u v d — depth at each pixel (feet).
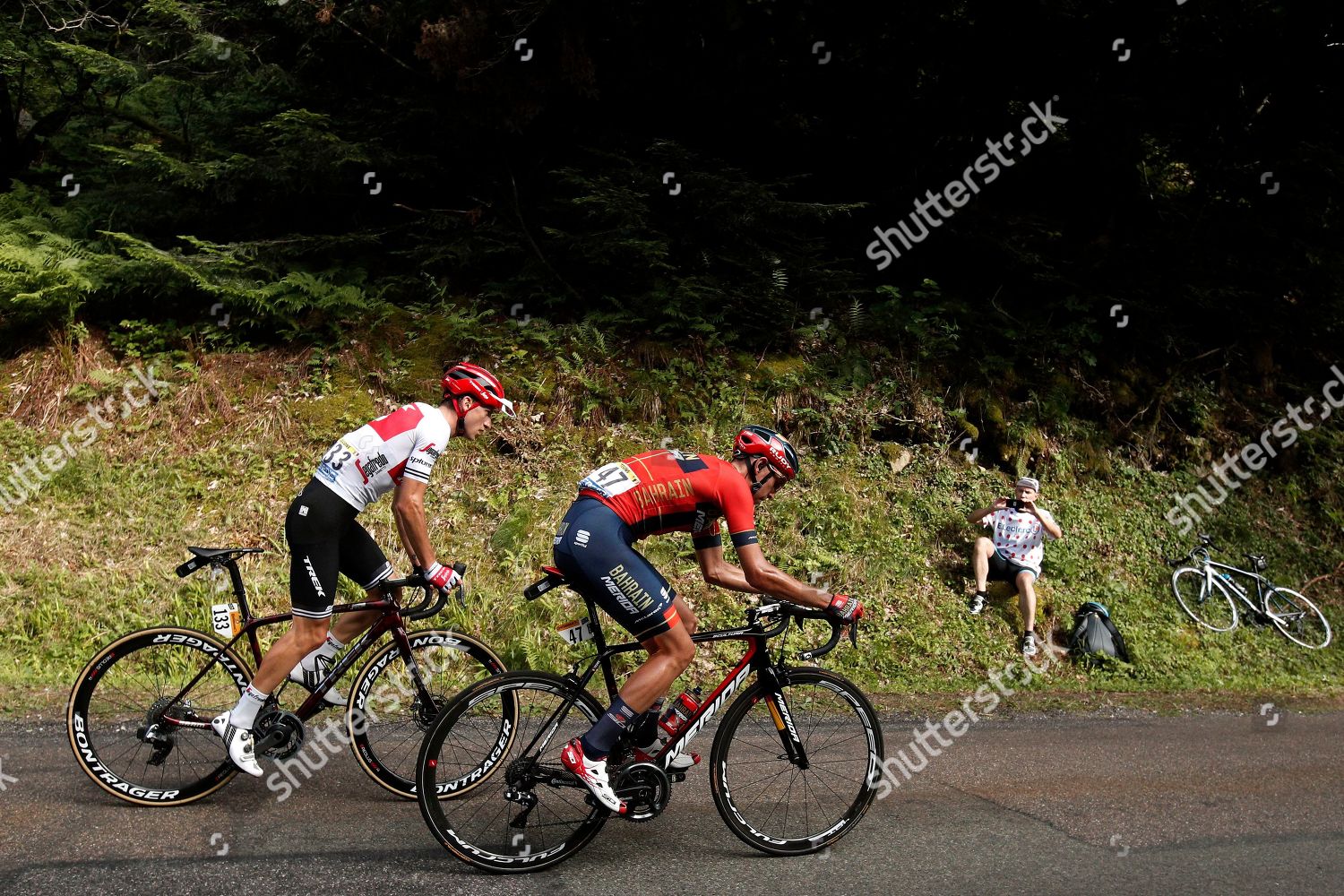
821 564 21.16
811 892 9.54
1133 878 10.27
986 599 21.48
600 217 24.63
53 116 28.04
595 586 9.97
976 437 24.91
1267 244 30.27
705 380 24.08
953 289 28.91
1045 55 26.73
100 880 8.80
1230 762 15.11
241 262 23.25
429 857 9.87
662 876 9.79
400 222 25.98
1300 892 10.12
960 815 12.00
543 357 23.75
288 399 21.88
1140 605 22.89
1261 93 27.91
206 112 27.04
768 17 24.57
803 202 25.91
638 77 25.20
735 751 11.28
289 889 8.91
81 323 22.18
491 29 22.36
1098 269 29.22
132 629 16.87
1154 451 26.89
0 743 12.50
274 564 18.61
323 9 22.31
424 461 11.07
